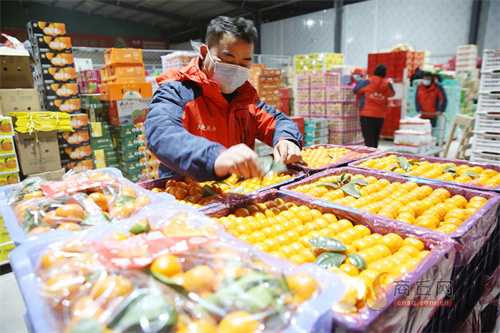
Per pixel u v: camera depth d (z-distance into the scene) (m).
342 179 1.63
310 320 0.56
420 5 9.60
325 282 0.65
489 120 3.52
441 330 1.00
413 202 1.33
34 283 0.65
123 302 0.57
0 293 2.32
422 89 6.77
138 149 4.46
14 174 2.73
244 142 1.78
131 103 4.36
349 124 6.93
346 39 11.18
